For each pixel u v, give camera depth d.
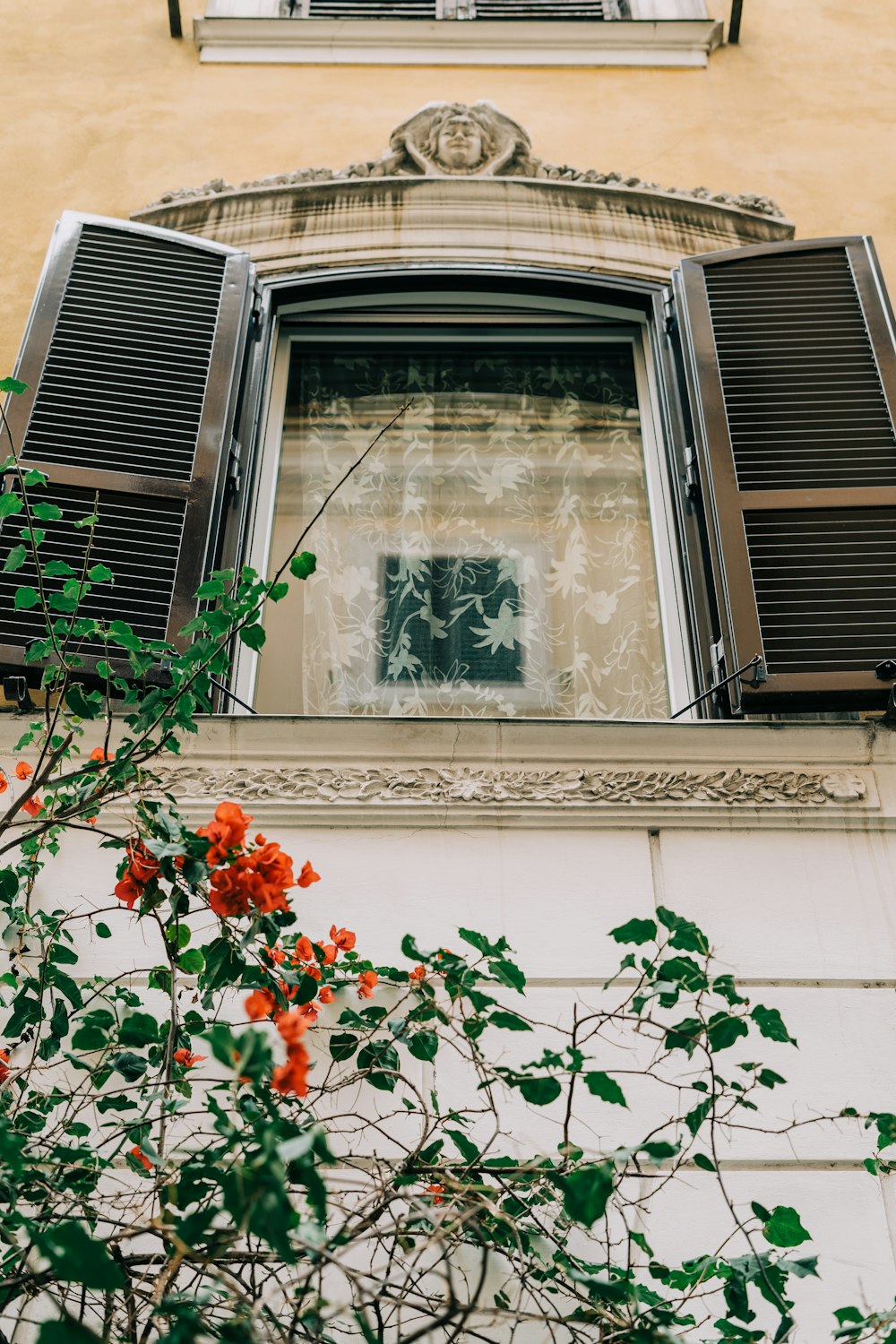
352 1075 2.49
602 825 3.20
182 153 4.92
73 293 4.05
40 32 5.33
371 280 4.55
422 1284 2.56
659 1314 2.14
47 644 2.63
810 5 5.51
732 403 3.87
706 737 3.32
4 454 3.66
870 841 3.21
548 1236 2.27
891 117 5.10
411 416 4.38
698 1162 2.36
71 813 2.48
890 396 3.86
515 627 3.94
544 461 4.29
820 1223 2.73
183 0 5.45
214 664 2.60
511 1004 2.95
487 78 5.21
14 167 4.85
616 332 4.58
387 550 4.08
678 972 2.29
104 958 2.98
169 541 3.62
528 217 4.66
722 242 4.64
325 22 5.31
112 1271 1.55
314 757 3.29
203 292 4.17
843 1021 2.96
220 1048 1.68
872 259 4.17
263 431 4.23
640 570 4.05
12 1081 2.53
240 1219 1.65
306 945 2.56
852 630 3.46
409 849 3.17
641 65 5.25
